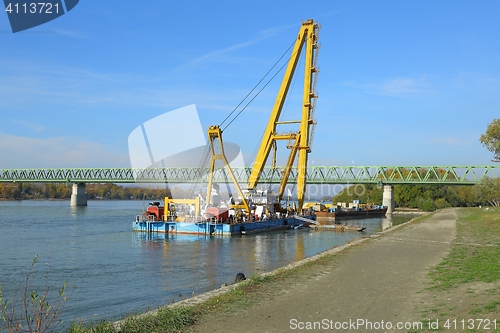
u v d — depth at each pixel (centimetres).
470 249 3319
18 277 3145
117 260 3938
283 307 1647
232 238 5906
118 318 2048
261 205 7650
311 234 6862
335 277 2262
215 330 1373
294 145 8269
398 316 1482
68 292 2656
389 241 4159
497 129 5341
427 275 2275
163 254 4341
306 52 8144
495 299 1600
